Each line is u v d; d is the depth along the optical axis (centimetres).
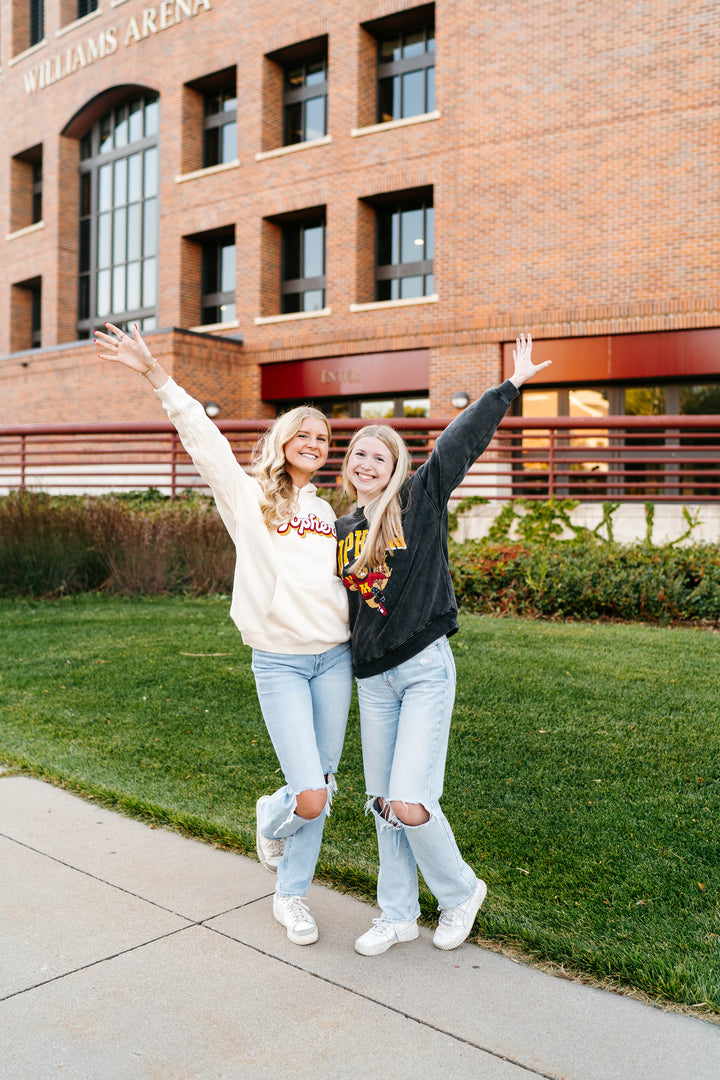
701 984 253
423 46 1981
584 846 354
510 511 1130
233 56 2153
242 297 2142
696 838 358
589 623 831
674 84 1619
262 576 282
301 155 2047
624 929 289
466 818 384
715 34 1583
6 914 303
